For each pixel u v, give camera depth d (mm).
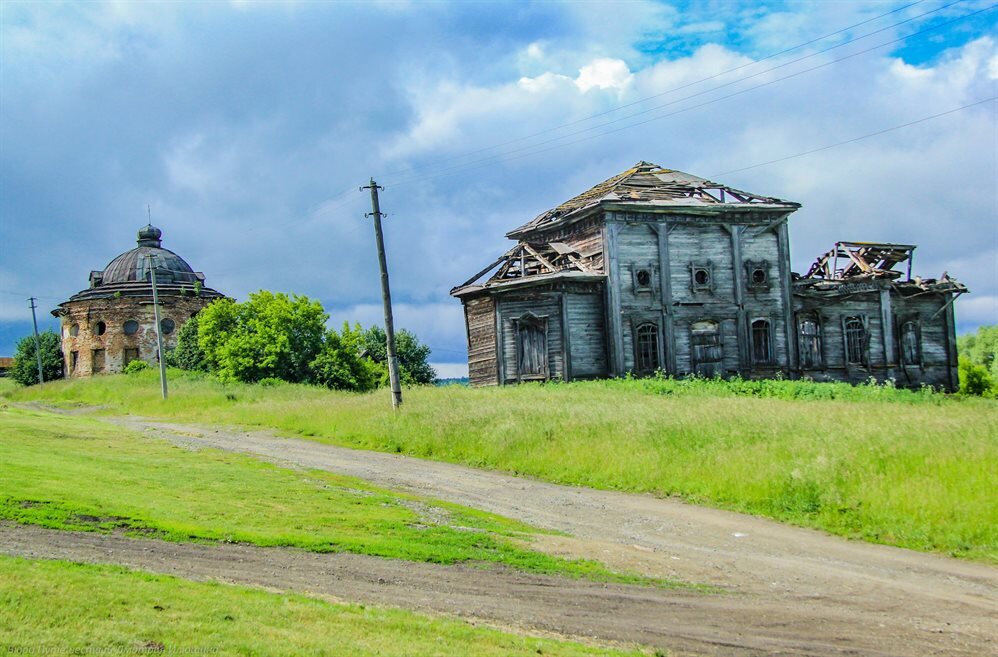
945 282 50062
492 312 42844
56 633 6664
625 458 20531
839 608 10617
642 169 50281
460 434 24922
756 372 44875
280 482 17234
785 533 15273
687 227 44281
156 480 15531
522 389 36281
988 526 14305
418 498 17250
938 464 16828
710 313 44094
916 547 14219
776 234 46188
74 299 75375
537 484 20219
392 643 7535
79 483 13773
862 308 48344
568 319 41406
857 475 16828
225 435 29656
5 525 10234
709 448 20125
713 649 8703
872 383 41906
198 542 10742
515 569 11281
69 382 65000
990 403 36219
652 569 12102
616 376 41375
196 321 69625
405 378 72625
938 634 9727
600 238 43062
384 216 32719
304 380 55125
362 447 26625
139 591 8039
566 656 7836
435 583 10172
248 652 6797
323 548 11219
